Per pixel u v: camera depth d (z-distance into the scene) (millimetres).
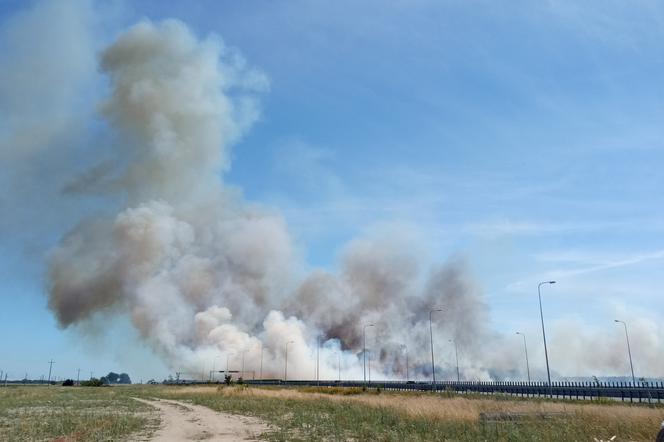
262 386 117875
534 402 39531
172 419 33281
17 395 66250
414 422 25453
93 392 85250
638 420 20797
